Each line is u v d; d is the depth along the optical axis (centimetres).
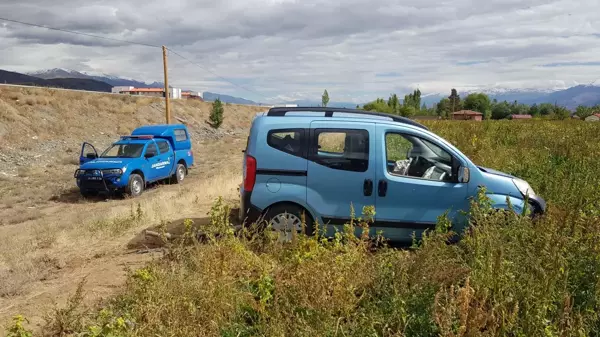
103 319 330
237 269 428
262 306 363
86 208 1300
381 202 583
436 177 599
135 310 355
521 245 432
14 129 2781
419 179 586
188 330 333
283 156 584
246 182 590
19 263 612
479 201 541
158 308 346
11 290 516
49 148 2688
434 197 583
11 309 470
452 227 583
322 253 415
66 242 729
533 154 1060
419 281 384
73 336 350
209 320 351
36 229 930
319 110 634
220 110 5000
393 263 417
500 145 1311
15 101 3219
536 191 730
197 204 949
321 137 588
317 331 331
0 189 1667
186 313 353
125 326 320
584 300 368
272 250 481
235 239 484
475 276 380
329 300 363
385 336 338
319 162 583
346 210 584
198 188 1212
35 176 1988
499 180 593
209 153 3025
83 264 609
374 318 342
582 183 664
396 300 349
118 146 1603
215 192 1065
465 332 317
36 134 2898
